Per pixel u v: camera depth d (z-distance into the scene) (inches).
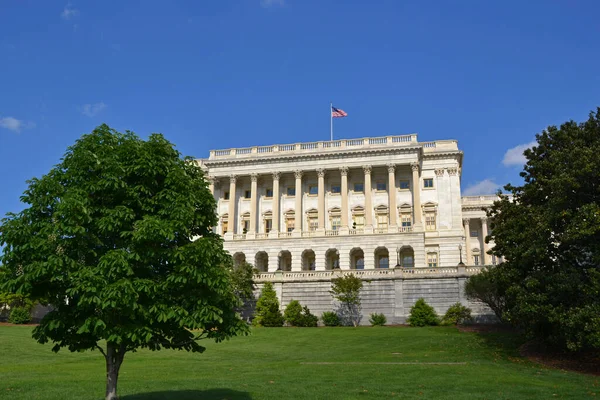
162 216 661.3
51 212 640.4
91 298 577.0
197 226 710.5
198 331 1941.4
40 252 595.5
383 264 2940.5
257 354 1539.1
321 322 2308.1
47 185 630.5
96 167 649.0
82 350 679.7
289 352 1579.7
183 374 1111.6
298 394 818.8
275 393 826.8
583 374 1121.4
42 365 1286.9
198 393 828.0
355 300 2236.7
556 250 1272.1
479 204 3499.0
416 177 2962.6
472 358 1338.6
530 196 1408.7
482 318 2063.2
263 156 3134.8
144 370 1175.0
